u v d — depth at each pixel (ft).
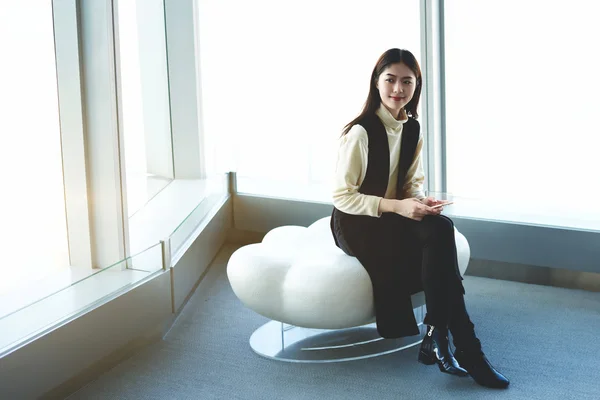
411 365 9.67
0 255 8.66
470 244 13.21
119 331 9.56
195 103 15.35
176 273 11.20
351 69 14.92
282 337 10.28
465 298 12.28
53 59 9.78
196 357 10.03
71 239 10.25
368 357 9.91
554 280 12.83
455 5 14.14
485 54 14.12
